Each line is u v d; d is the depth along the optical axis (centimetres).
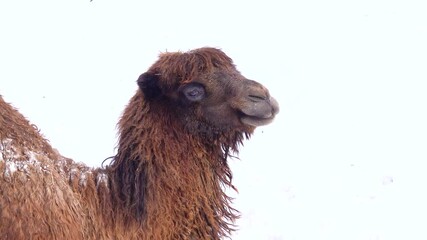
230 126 467
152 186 459
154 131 461
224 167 477
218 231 475
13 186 436
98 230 457
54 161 455
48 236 438
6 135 442
